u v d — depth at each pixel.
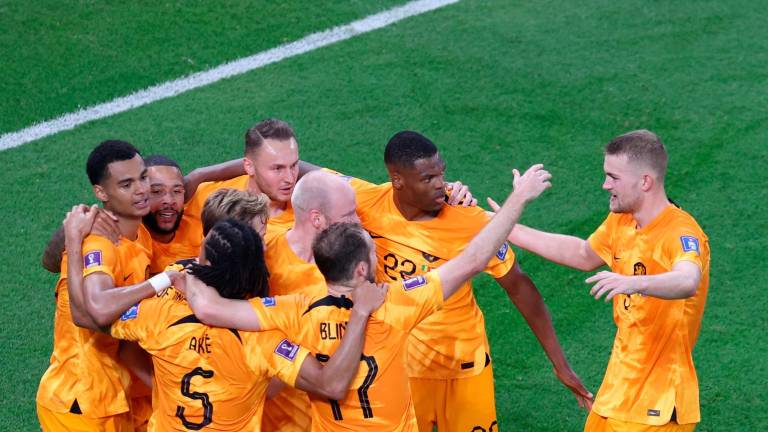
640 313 18.92
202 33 40.22
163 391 17.44
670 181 32.34
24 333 26.70
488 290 28.20
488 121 35.53
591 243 20.36
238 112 36.03
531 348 26.22
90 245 18.25
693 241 18.42
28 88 36.84
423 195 19.44
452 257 20.20
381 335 16.89
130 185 18.78
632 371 19.27
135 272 19.12
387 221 20.36
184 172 32.91
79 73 37.75
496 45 39.84
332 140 34.56
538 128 35.19
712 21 41.56
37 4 41.00
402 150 19.25
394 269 20.45
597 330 26.72
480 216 20.36
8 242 29.95
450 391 21.14
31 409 24.25
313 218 18.59
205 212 18.47
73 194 32.03
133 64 38.38
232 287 16.83
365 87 37.41
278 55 39.28
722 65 38.59
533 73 38.16
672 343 18.95
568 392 24.89
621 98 36.69
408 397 17.67
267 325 16.78
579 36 40.50
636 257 19.27
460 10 42.31
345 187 18.70
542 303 21.08
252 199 18.48
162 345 17.02
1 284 28.39
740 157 33.44
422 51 39.53
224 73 38.19
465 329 20.72
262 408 17.72
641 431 19.23
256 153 20.62
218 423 17.14
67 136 34.75
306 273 18.95
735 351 25.64
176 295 17.38
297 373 16.64
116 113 35.94
